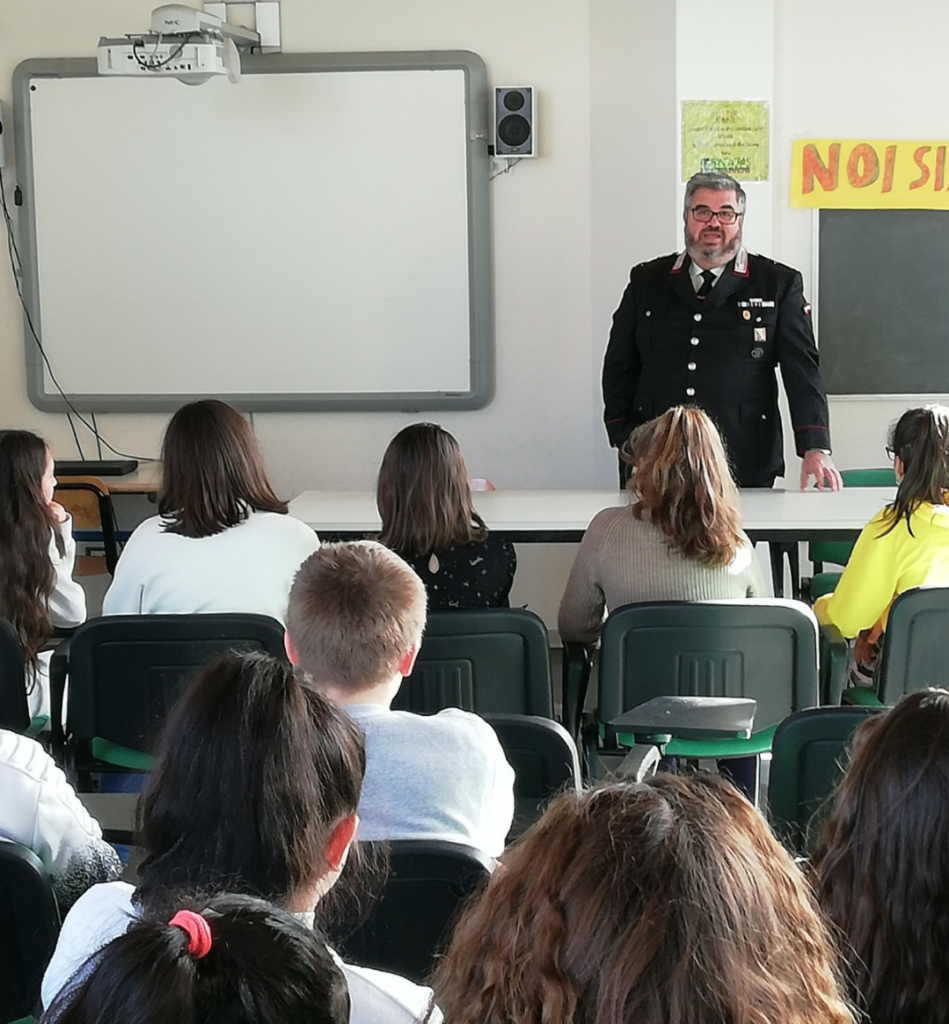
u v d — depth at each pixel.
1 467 3.03
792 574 4.44
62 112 5.46
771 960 0.87
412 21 5.40
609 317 5.46
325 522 3.79
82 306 5.60
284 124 5.43
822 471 4.30
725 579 2.93
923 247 5.34
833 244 5.33
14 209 5.55
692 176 4.83
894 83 5.21
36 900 1.62
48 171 5.51
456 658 2.76
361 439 5.71
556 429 5.65
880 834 1.23
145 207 5.52
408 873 1.57
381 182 5.45
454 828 1.75
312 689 1.31
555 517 3.79
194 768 1.24
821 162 5.25
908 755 1.23
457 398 5.59
